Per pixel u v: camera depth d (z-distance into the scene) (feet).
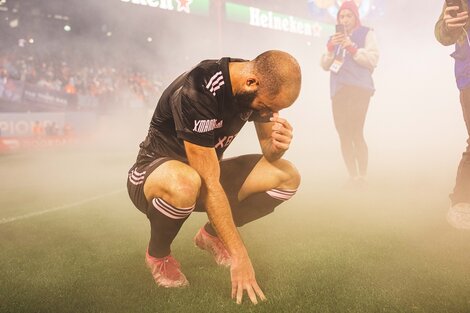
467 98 8.05
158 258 5.63
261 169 6.09
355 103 12.05
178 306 4.93
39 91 37.32
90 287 5.60
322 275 5.63
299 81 4.80
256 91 4.88
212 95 4.94
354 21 12.50
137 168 5.66
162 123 5.51
